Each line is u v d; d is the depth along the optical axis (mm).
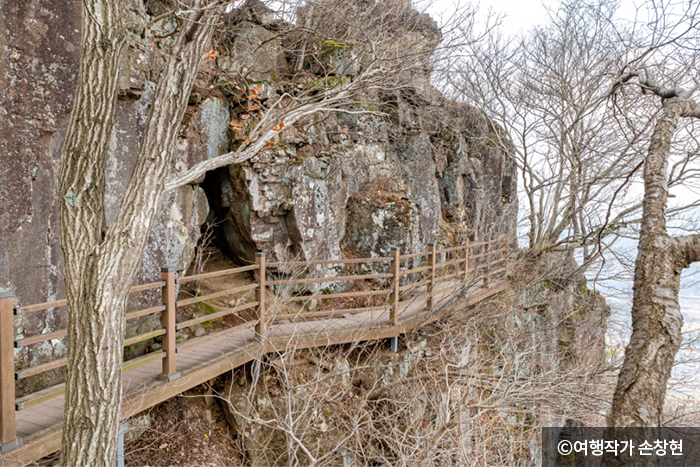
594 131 11195
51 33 4398
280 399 5621
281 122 3977
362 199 9453
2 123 4020
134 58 5223
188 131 6277
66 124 4676
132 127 5359
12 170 4113
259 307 5777
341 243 9312
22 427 3475
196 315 6480
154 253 5750
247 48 7824
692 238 2213
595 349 10445
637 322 2242
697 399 6773
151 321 5719
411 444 4863
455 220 13102
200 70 6859
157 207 2855
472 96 13500
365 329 6574
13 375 3119
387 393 6426
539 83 12961
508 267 10484
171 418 5109
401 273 7098
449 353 6703
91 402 2617
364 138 9688
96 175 2643
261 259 5746
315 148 8320
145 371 4691
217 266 7879
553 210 12125
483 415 4574
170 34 3254
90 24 2518
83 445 2611
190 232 6473
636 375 2121
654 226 2328
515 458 5348
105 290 2631
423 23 6730
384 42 5582
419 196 11180
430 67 7316
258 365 5359
